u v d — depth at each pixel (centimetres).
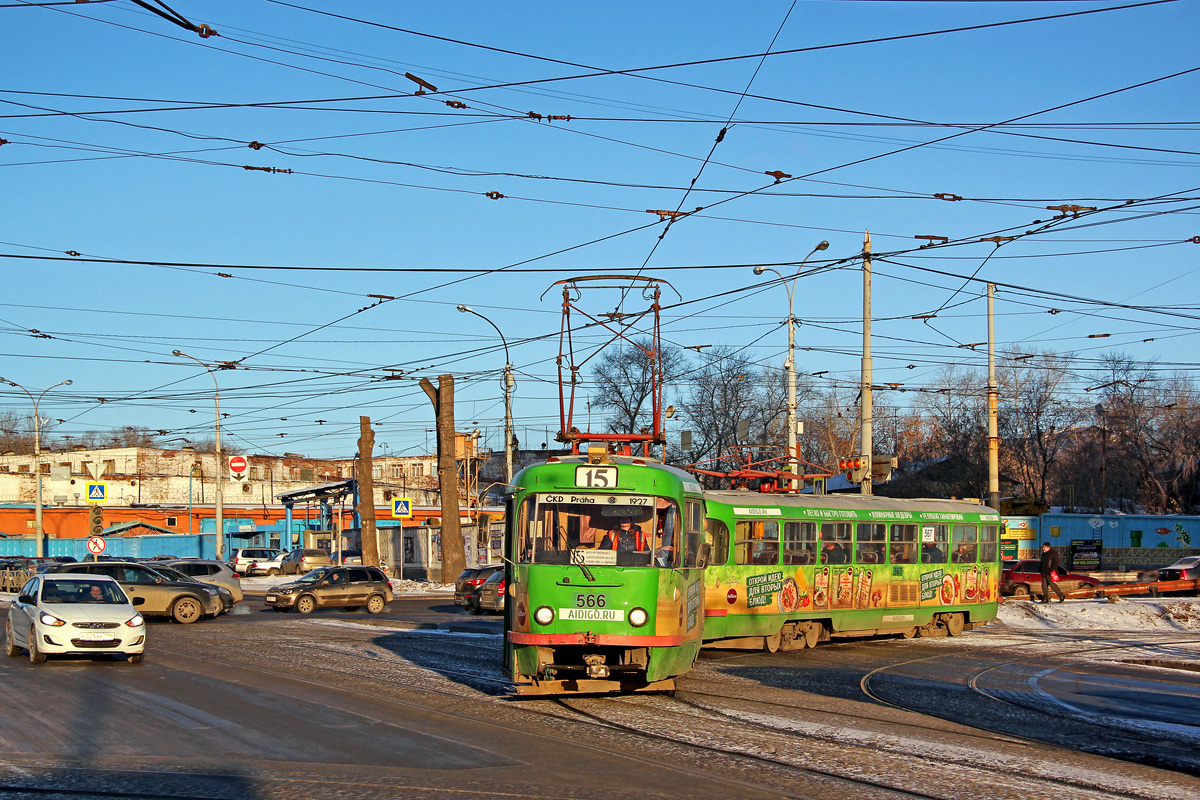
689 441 3938
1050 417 6078
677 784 850
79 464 8469
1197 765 970
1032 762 965
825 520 2081
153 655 1809
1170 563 4472
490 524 1422
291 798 789
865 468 2636
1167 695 1454
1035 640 2283
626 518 1259
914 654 1980
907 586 2231
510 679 1273
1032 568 3562
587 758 944
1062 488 6550
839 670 1694
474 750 974
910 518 2269
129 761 912
